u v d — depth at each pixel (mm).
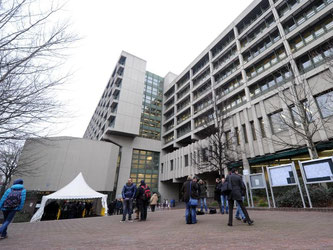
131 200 7730
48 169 24078
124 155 33594
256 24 23453
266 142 18141
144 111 40281
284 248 2752
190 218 5883
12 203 4703
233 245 3082
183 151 31359
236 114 22297
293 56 18062
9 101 4895
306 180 7977
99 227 6215
